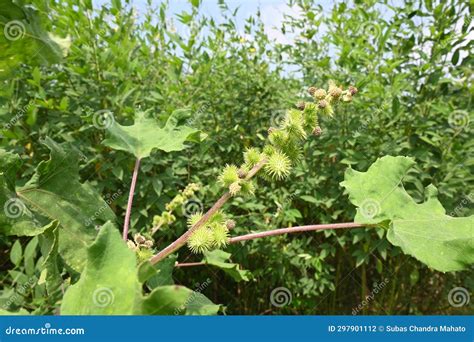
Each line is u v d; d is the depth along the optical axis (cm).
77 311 117
